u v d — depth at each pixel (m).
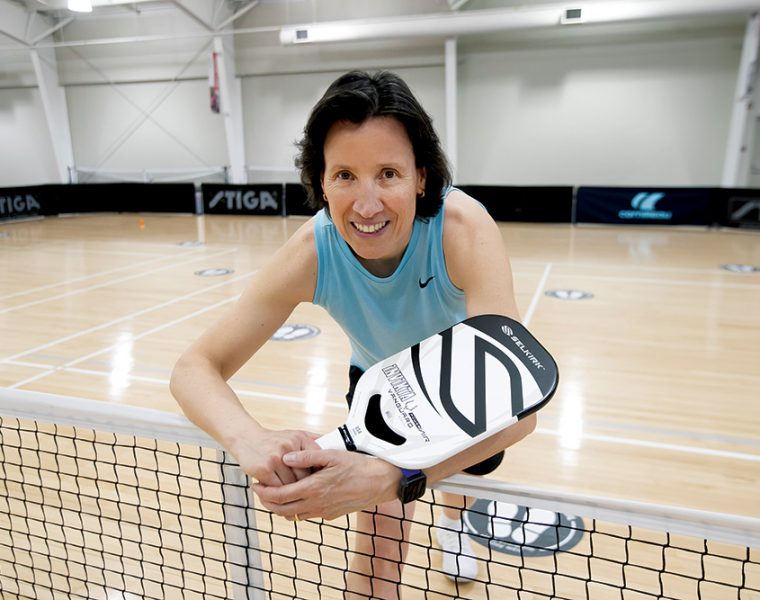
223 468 1.07
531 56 11.55
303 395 3.45
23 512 2.23
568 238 9.29
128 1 11.23
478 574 1.91
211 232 10.42
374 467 0.87
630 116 11.29
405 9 12.09
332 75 12.75
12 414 1.21
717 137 10.92
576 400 3.32
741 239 8.95
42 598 1.76
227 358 1.20
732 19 10.34
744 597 1.78
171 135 13.91
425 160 1.00
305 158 1.05
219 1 12.13
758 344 4.25
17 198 12.07
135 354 4.22
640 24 10.83
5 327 4.88
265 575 1.88
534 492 0.88
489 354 0.94
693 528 0.81
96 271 7.17
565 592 1.83
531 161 12.06
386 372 0.99
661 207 10.09
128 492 2.37
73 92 14.33
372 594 1.25
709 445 2.80
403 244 1.13
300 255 1.20
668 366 3.83
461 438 0.86
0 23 12.59
